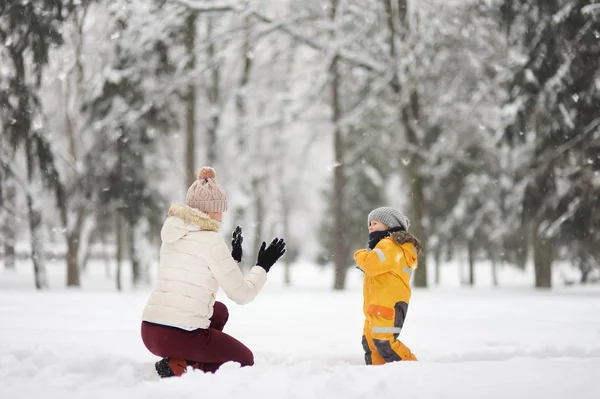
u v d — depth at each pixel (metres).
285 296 14.35
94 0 13.92
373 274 4.66
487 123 20.53
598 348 5.17
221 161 26.31
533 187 15.75
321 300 12.64
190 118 20.00
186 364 4.09
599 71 14.70
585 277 20.52
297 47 23.61
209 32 22.36
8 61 13.83
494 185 22.89
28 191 16.97
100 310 9.56
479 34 18.72
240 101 23.56
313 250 46.56
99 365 3.96
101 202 19.48
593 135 15.08
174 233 4.09
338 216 20.50
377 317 4.68
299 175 29.66
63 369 3.80
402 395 3.19
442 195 24.72
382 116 24.36
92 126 19.55
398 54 18.27
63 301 11.34
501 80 16.31
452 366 3.90
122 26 16.09
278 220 32.62
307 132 27.72
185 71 20.00
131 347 5.36
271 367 3.97
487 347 5.56
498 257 25.89
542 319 8.41
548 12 14.79
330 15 20.62
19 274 24.91
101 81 18.31
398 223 4.96
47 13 12.63
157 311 4.00
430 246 26.19
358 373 3.72
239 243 4.54
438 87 20.53
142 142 19.53
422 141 19.41
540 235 16.48
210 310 4.09
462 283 27.00
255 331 6.85
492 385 3.40
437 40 18.39
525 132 15.98
